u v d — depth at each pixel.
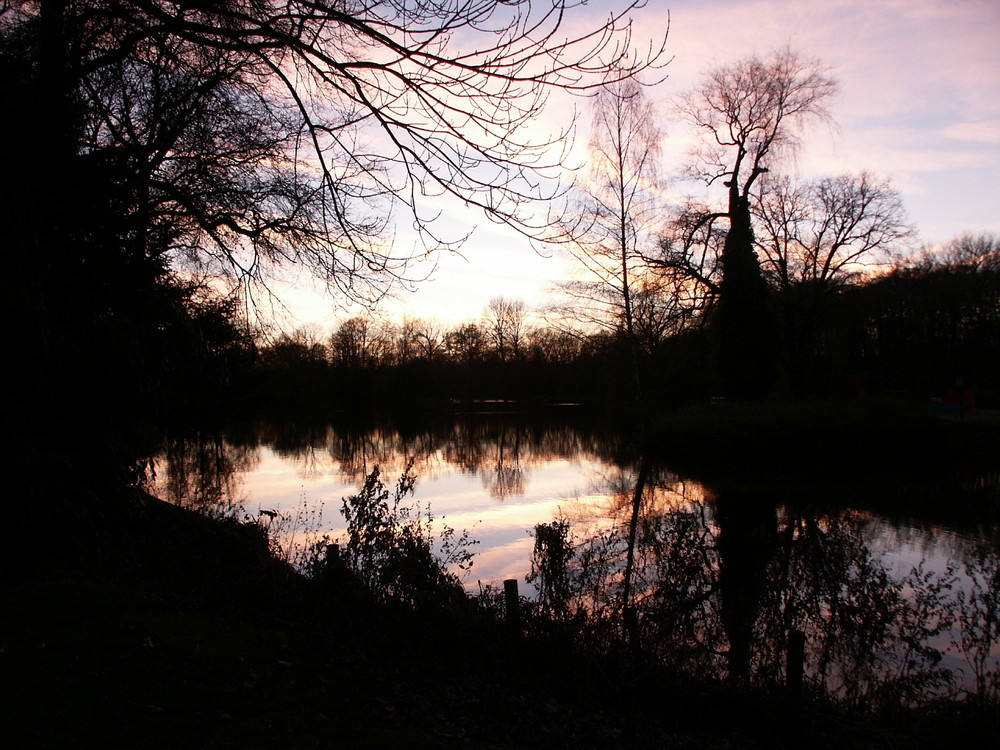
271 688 5.22
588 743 5.16
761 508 16.83
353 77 6.09
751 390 27.70
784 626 7.52
